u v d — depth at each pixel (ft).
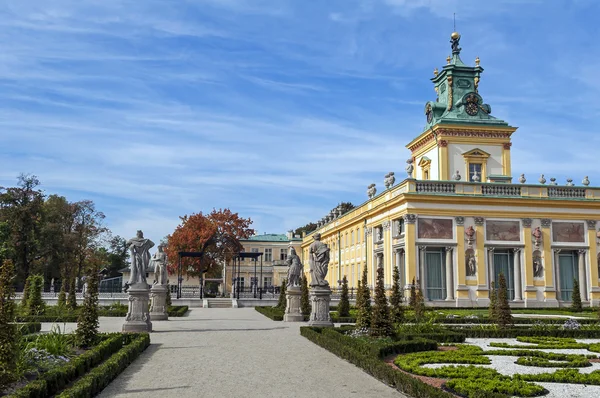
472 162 172.04
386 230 157.48
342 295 103.19
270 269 302.45
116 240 375.66
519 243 148.05
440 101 187.73
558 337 69.92
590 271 151.12
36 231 215.92
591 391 35.32
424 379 38.81
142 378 41.11
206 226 243.60
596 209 153.69
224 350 56.54
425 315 78.13
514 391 33.78
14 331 33.88
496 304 83.25
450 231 144.97
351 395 35.42
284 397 34.81
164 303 102.37
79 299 150.61
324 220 251.39
